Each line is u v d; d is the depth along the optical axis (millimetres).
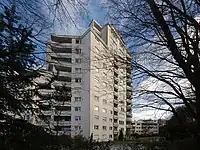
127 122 73812
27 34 6289
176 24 8609
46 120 8227
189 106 9938
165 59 10125
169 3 8312
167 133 18844
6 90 6828
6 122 7074
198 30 8484
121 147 24844
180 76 10078
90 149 22422
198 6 8406
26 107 7633
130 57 10461
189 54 8797
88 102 54688
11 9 5570
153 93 10984
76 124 54562
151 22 9133
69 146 8852
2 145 6676
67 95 8758
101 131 60781
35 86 7926
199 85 8641
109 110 64562
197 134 10180
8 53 6742
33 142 7418
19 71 7066
